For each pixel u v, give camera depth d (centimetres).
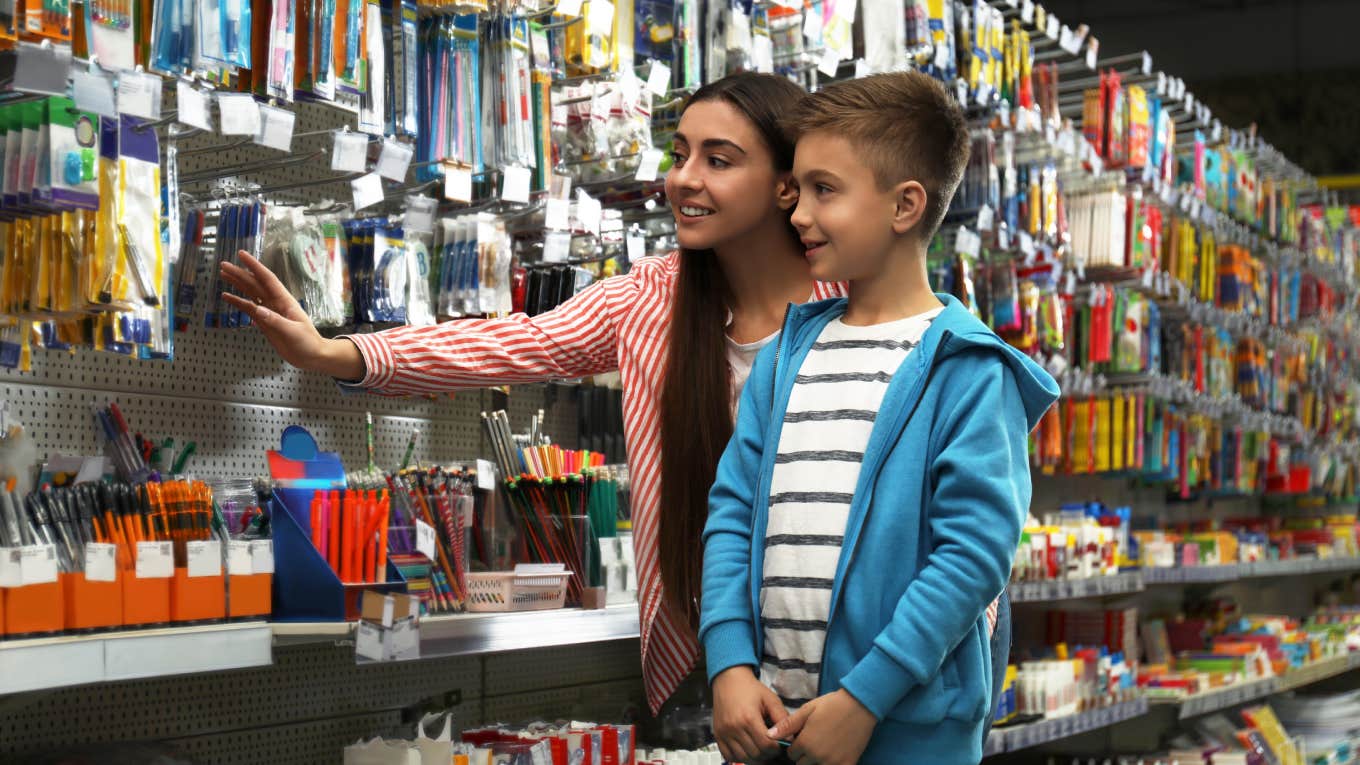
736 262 204
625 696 363
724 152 197
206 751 260
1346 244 783
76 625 176
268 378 269
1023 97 433
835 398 155
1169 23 865
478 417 319
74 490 186
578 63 277
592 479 260
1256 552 658
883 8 356
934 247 401
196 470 254
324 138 285
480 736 259
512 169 255
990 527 145
